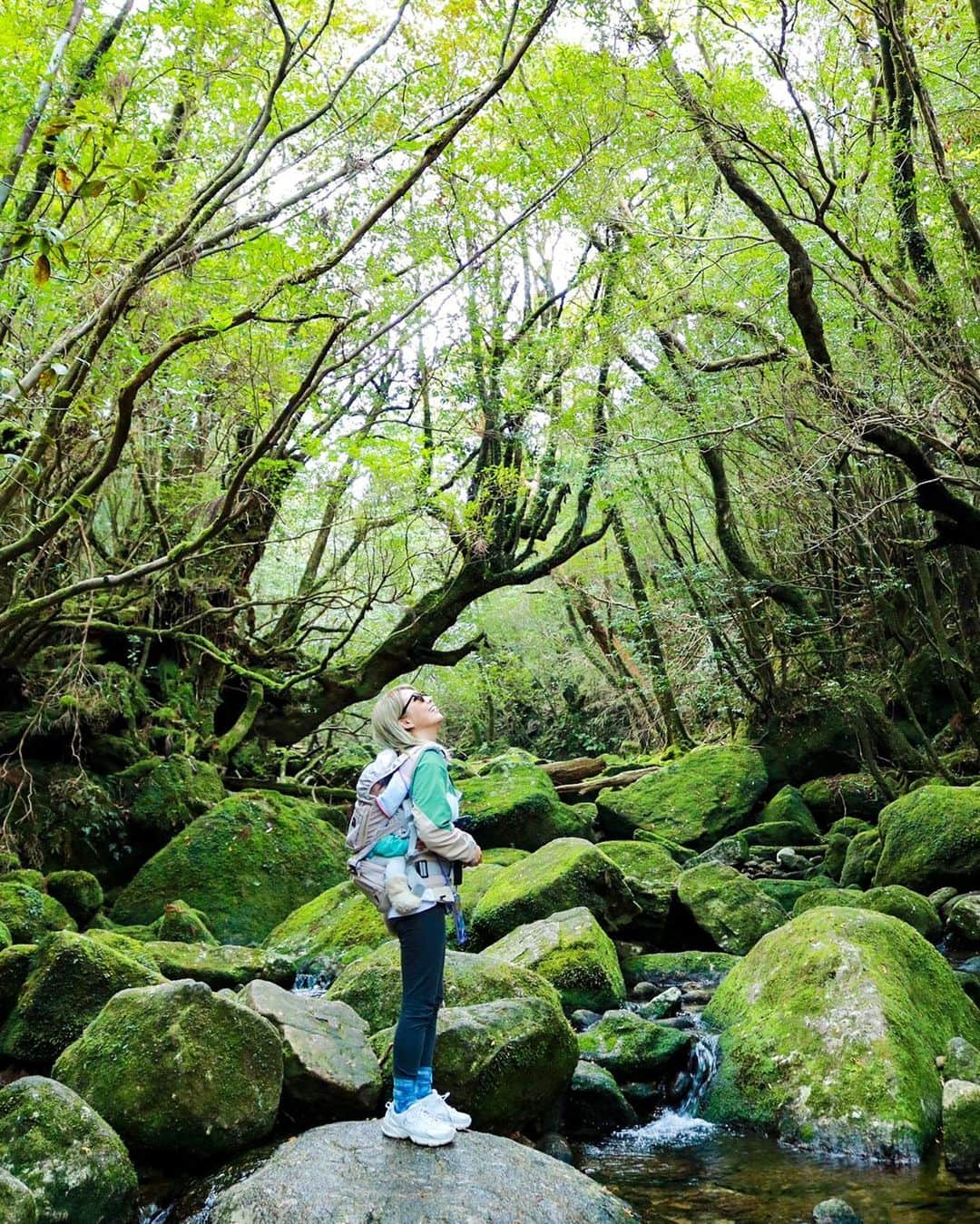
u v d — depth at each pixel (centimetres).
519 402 1297
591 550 2105
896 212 943
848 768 1490
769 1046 554
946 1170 459
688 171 1003
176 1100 458
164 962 726
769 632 1525
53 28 694
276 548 1716
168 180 767
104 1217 407
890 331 928
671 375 1191
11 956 593
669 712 1858
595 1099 547
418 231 1049
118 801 1152
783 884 1050
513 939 746
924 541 1148
